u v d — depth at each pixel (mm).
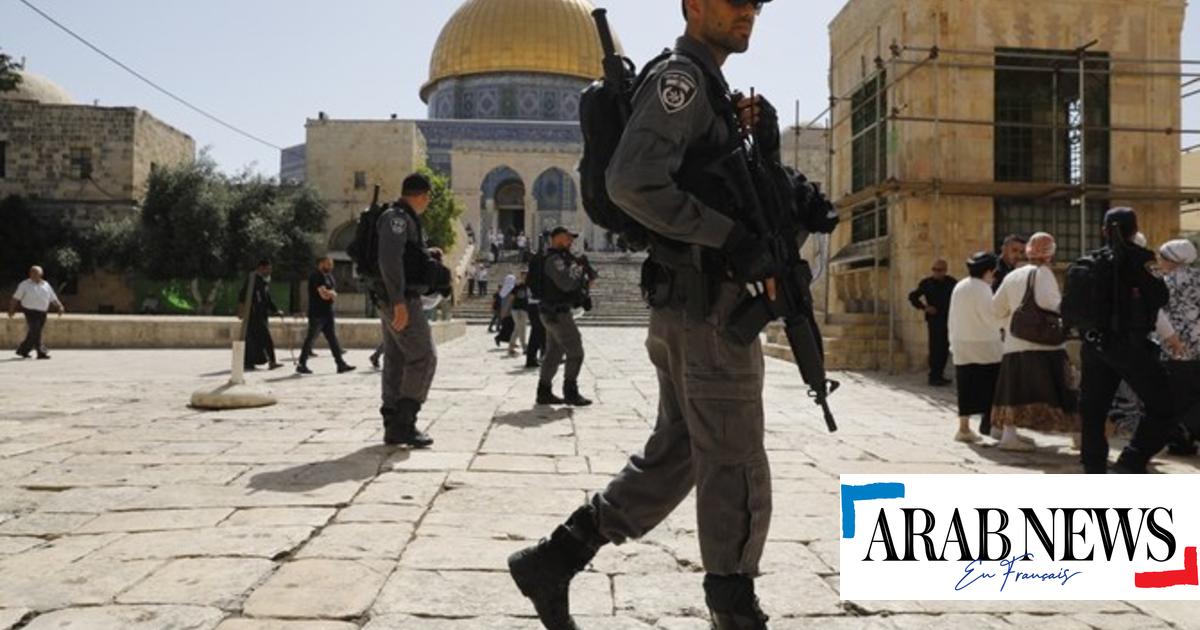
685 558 3684
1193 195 13797
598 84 2619
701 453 2418
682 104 2256
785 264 2461
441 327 21172
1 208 36438
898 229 14148
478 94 60250
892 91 14430
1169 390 5598
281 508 4430
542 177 55875
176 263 35438
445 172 55094
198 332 19375
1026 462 6383
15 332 18828
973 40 13977
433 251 7113
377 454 6027
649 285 2545
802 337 2516
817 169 28297
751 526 2398
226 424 7426
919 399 10516
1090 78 14211
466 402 9297
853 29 16547
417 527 4133
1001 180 14211
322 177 41750
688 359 2416
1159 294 5586
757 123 2576
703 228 2248
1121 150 14094
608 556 3709
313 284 13133
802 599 3250
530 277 9094
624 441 6730
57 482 5020
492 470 5523
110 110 38031
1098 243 14234
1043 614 3135
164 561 3537
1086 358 5898
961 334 7395
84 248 37031
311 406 8727
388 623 2928
